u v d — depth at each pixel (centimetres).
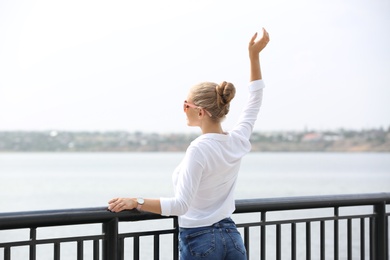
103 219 313
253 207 352
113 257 318
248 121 338
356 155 12219
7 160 13075
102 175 8856
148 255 1346
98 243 321
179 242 321
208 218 312
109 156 14038
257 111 344
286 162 13138
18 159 13162
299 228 1588
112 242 318
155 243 337
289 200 366
